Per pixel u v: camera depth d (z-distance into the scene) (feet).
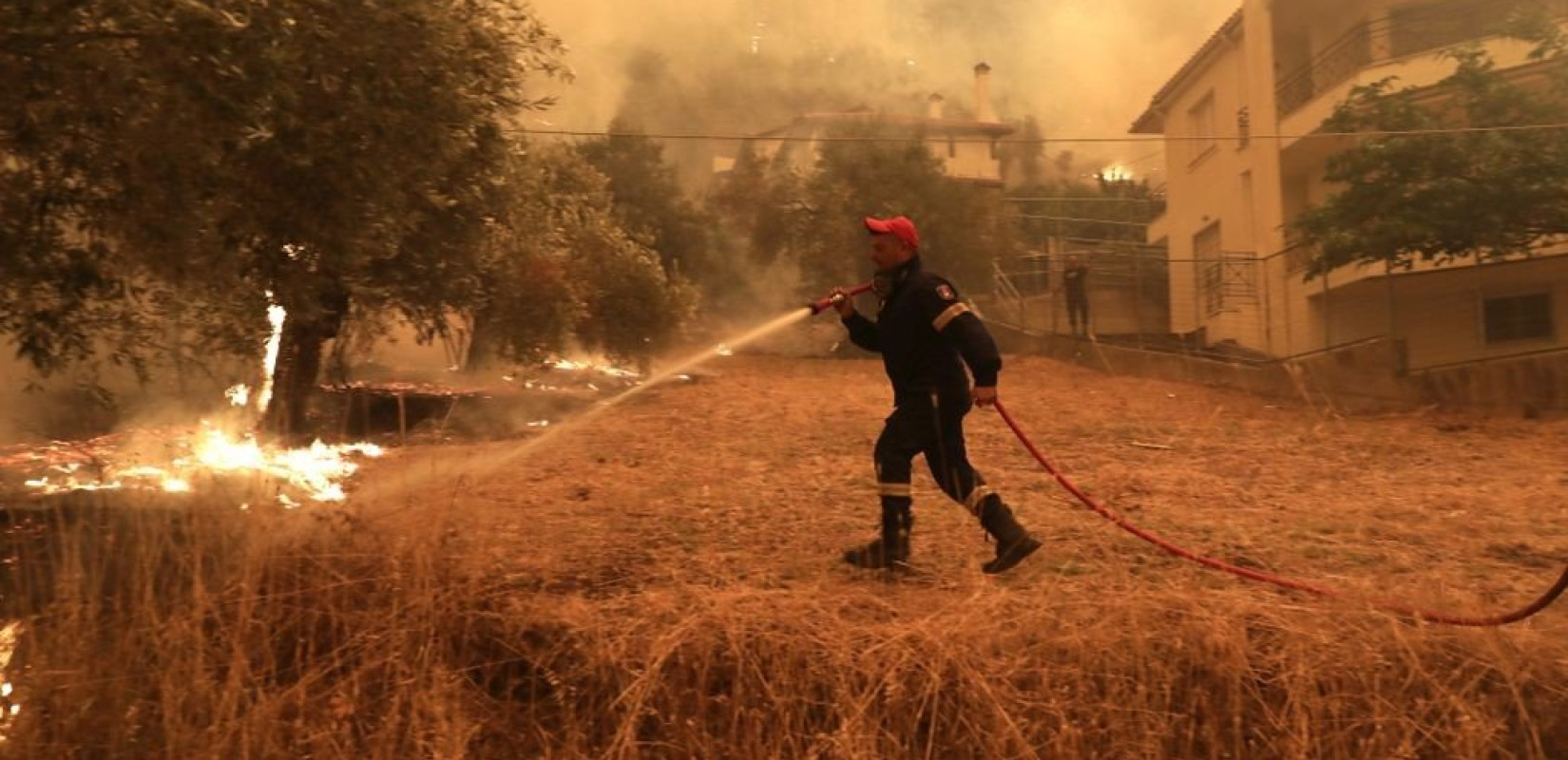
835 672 12.25
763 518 19.79
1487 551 17.63
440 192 27.25
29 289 19.35
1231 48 72.79
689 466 27.37
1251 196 71.10
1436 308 58.44
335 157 19.48
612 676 12.67
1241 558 16.71
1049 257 74.43
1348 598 13.37
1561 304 55.83
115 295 21.04
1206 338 66.95
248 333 25.27
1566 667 12.14
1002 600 13.19
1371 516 20.51
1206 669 12.19
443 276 37.01
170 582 13.69
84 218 19.17
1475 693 11.95
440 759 11.74
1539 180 43.37
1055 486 24.08
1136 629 12.39
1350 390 48.62
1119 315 72.13
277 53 17.24
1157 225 90.43
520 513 20.03
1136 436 34.60
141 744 11.82
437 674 12.51
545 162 54.34
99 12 16.12
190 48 16.58
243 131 17.56
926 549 17.29
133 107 16.78
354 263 20.97
